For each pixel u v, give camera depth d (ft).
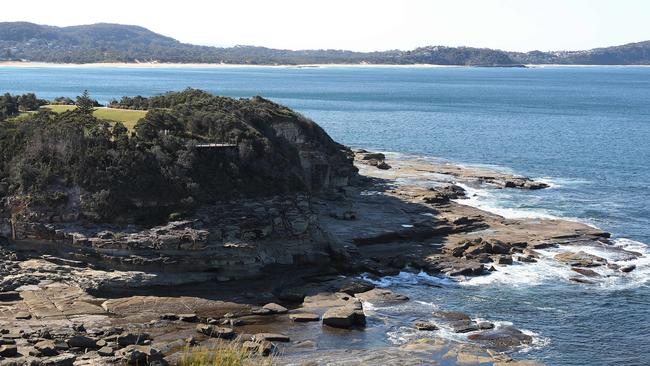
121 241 190.08
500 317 178.81
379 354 151.43
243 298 184.44
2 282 177.88
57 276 185.47
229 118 256.93
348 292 190.80
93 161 208.64
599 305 188.24
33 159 211.61
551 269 215.31
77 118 241.55
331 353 151.53
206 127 252.83
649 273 214.48
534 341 164.86
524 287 200.03
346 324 167.32
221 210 214.07
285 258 205.87
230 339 155.43
